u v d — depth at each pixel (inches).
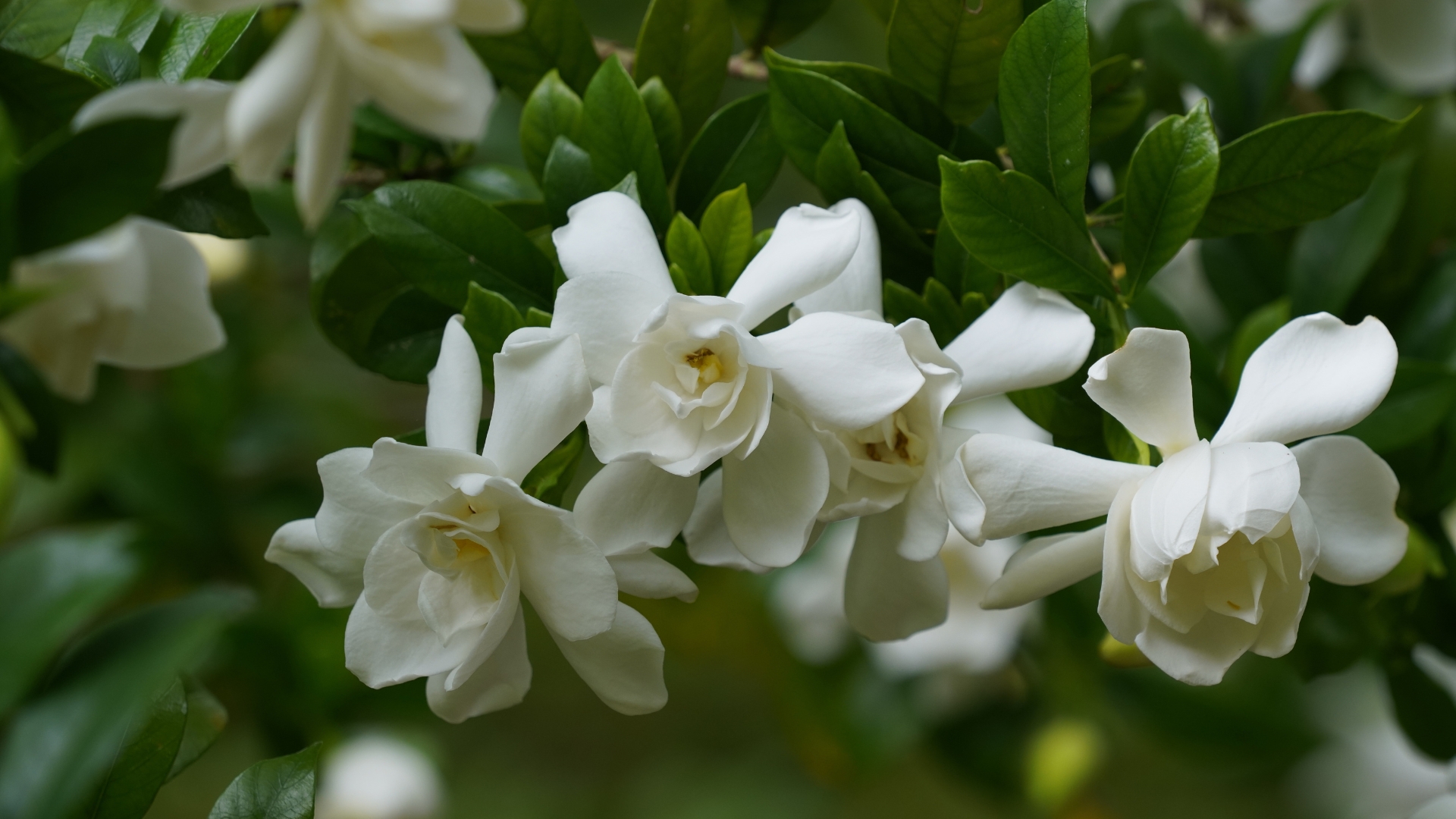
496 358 32.0
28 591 31.9
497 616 31.8
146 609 32.5
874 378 31.9
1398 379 36.4
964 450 32.5
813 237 32.5
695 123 35.8
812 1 36.5
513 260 34.0
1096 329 33.7
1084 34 32.8
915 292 34.9
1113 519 32.1
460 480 31.7
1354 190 33.9
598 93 34.0
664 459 32.0
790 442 32.3
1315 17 39.6
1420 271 39.0
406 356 35.1
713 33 35.2
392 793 47.6
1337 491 32.4
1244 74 40.6
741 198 33.2
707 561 33.5
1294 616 32.0
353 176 36.5
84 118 31.1
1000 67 33.1
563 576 31.9
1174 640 32.2
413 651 32.4
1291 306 38.7
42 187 31.2
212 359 47.8
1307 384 32.2
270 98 30.7
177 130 31.2
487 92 31.4
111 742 31.5
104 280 31.6
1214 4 43.3
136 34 33.9
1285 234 39.9
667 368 32.2
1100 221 34.6
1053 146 33.1
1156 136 33.1
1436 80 42.3
